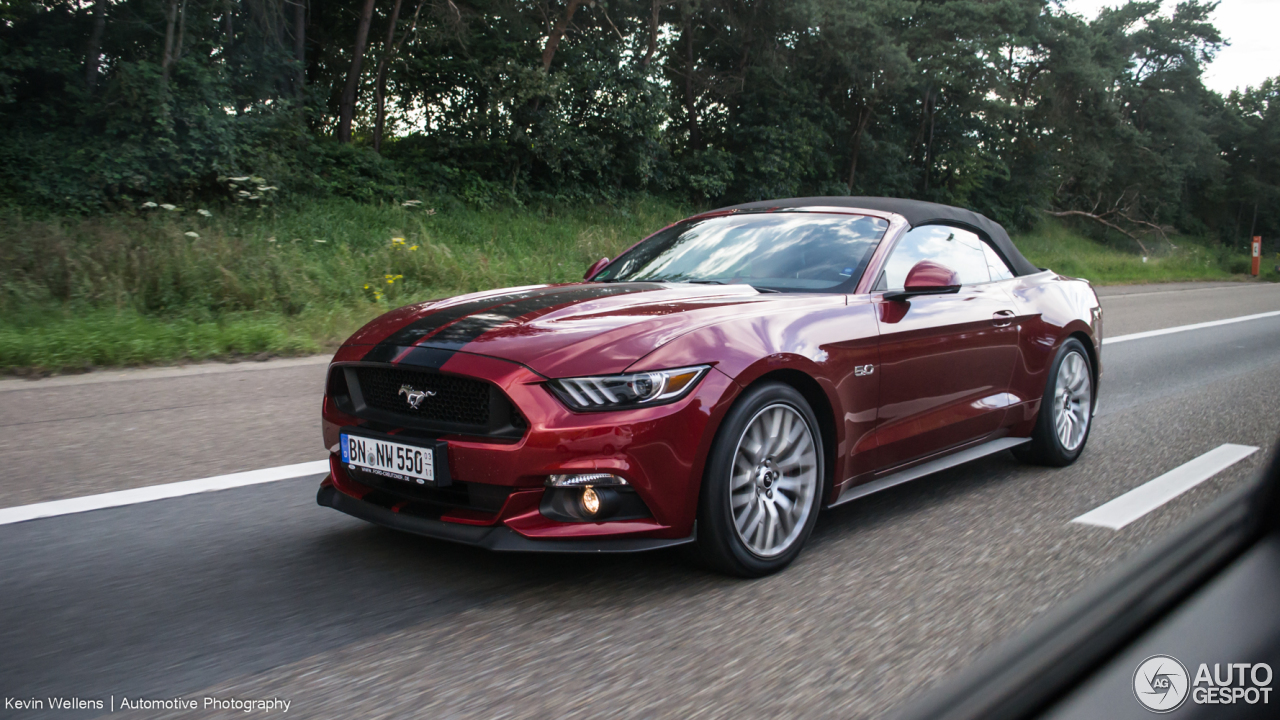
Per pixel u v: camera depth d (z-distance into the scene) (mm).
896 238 3764
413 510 2914
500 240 17422
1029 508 3732
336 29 22547
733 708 2010
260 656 2268
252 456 4414
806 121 28828
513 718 1961
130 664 2215
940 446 3736
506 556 3070
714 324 2900
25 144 14273
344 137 20203
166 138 14328
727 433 2789
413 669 2203
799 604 2660
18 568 2898
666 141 27312
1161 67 50219
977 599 2688
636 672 2195
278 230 13719
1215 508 1412
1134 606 1204
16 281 8891
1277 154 58781
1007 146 37719
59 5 15797
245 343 7754
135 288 9164
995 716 1093
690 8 24391
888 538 3332
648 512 2705
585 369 2662
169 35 15320
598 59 22844
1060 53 35281
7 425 4988
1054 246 36312
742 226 4129
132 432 4871
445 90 22234
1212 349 9625
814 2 25766
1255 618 1089
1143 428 5527
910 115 35500
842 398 3189
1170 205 48219
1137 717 943
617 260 4320
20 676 2145
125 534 3252
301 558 3021
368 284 10695
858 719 1953
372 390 3068
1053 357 4391
